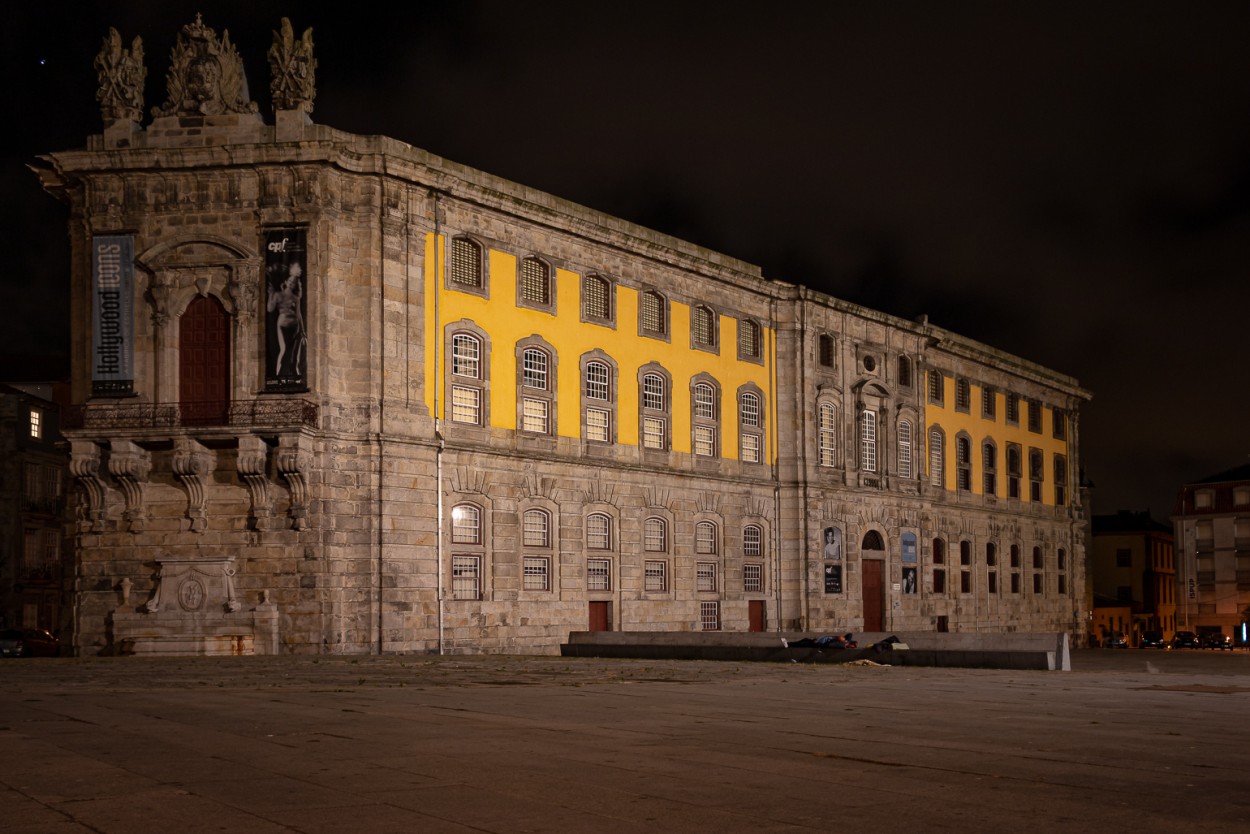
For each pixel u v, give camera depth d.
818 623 67.00
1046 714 21.62
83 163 46.28
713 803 11.99
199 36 47.03
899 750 15.94
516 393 52.62
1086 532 112.00
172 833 10.43
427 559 47.75
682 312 62.09
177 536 45.44
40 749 15.52
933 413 80.88
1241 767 14.73
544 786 12.87
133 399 46.19
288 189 46.19
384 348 46.91
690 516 61.22
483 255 51.41
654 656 47.00
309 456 44.84
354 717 19.70
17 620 72.31
